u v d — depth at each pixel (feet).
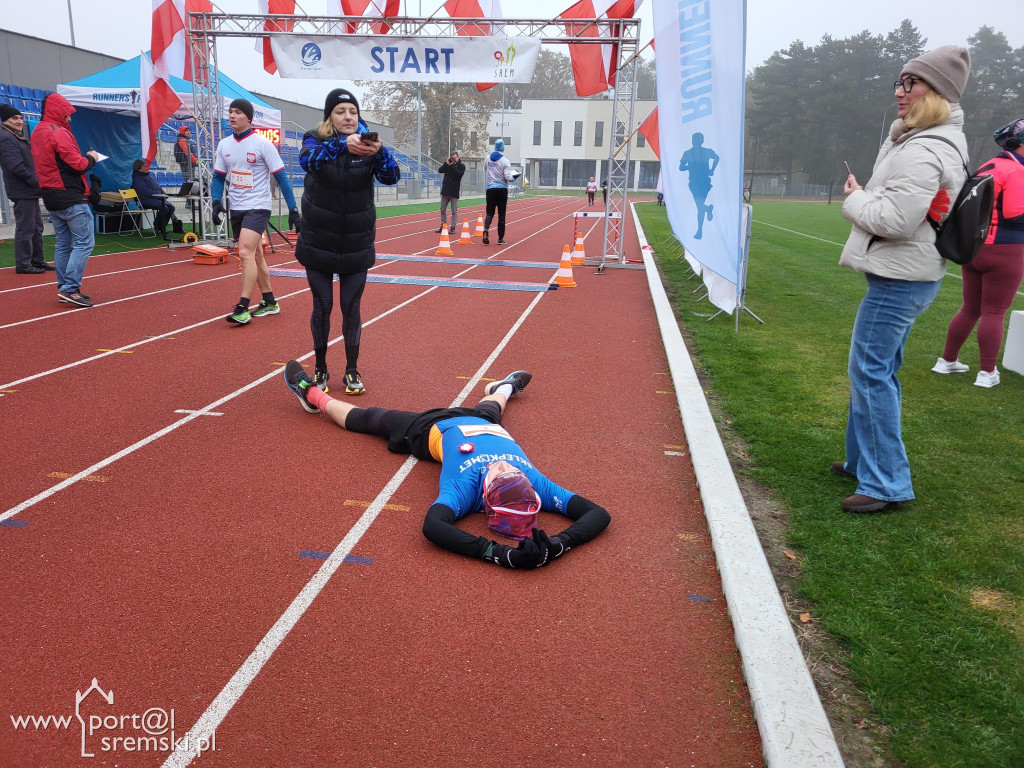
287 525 11.73
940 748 7.27
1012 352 22.39
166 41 42.27
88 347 21.99
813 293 37.01
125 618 9.23
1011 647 8.87
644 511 12.71
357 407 15.92
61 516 11.76
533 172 264.11
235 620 9.27
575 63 41.86
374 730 7.52
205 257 39.93
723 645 9.14
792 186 252.01
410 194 140.36
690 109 26.37
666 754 7.37
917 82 11.09
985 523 12.10
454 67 40.98
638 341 25.57
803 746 7.15
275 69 44.01
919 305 11.77
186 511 12.07
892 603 9.75
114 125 55.62
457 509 11.44
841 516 12.28
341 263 17.22
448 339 24.82
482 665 8.59
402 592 10.02
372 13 41.78
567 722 7.75
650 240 66.13
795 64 255.09
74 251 26.81
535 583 10.38
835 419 17.17
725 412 17.78
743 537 11.21
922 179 10.76
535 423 16.89
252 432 15.74
